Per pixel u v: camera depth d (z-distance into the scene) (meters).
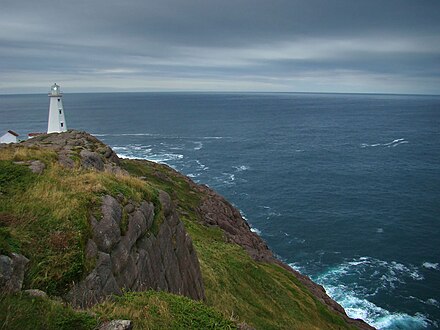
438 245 60.66
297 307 30.47
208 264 28.70
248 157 125.44
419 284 49.59
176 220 18.75
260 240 55.53
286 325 25.66
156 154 128.38
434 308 44.69
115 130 195.62
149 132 187.50
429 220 70.50
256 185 93.06
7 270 8.93
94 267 10.78
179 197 53.41
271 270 38.88
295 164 115.56
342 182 95.81
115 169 23.22
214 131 193.38
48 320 8.14
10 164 14.46
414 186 91.44
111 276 11.26
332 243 61.69
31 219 10.98
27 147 18.73
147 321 9.80
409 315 43.47
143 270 13.37
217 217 53.47
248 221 70.81
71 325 8.35
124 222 13.13
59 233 10.80
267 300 28.73
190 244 19.69
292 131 194.38
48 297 8.98
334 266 54.53
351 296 47.06
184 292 17.05
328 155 129.38
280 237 64.06
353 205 78.81
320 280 50.84
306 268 54.16
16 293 8.60
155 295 11.75
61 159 17.91
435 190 88.12
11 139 76.56
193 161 118.12
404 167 110.25
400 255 57.53
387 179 97.94
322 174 103.75
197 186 64.44
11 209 11.34
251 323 22.39
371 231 65.88
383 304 45.41
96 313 9.22
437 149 137.00
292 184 94.12
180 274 17.12
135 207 14.65
